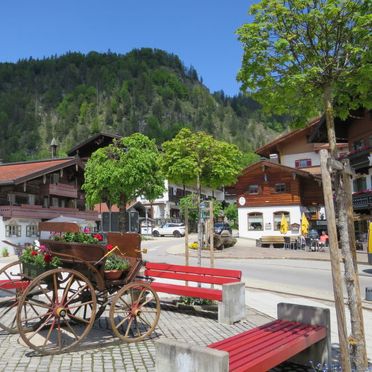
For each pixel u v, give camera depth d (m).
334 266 4.59
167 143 14.52
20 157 173.50
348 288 5.25
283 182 46.53
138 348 7.08
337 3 5.28
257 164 47.09
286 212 46.16
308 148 52.19
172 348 4.40
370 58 5.36
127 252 7.88
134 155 25.25
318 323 5.97
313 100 6.09
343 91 6.16
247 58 5.88
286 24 5.59
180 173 14.16
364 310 10.66
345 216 5.21
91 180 26.17
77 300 7.31
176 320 9.11
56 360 6.46
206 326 8.62
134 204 63.50
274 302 11.50
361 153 32.56
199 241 11.47
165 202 70.88
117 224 20.70
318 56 5.56
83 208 55.53
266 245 37.97
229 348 5.00
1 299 11.02
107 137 56.78
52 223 7.59
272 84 5.85
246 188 48.16
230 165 14.12
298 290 14.26
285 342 5.25
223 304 8.85
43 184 45.09
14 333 7.94
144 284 7.57
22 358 6.55
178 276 10.13
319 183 46.91
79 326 8.34
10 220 39.78
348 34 5.43
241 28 5.82
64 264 7.30
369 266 22.95
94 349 7.02
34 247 7.80
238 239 46.69
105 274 7.32
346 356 4.60
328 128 5.55
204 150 13.91
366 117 32.50
